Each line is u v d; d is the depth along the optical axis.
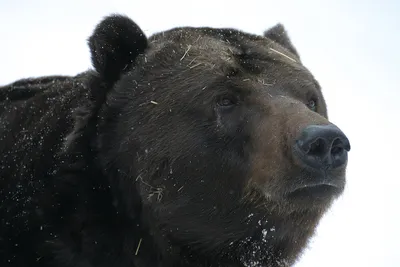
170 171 10.71
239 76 10.83
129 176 10.92
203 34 11.67
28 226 11.17
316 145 9.76
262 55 11.20
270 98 10.64
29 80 13.57
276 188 10.11
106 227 11.03
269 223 10.60
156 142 10.77
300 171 9.90
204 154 10.63
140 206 10.95
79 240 11.05
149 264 11.10
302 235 11.02
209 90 10.73
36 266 11.16
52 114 11.85
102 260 11.09
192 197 10.70
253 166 10.39
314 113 10.25
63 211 11.10
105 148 11.05
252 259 11.02
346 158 9.91
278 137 10.17
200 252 11.02
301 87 11.03
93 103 11.29
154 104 10.92
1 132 12.20
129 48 11.46
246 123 10.55
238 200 10.59
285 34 12.98
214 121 10.67
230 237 10.82
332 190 10.05
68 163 11.13
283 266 11.22
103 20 11.48
